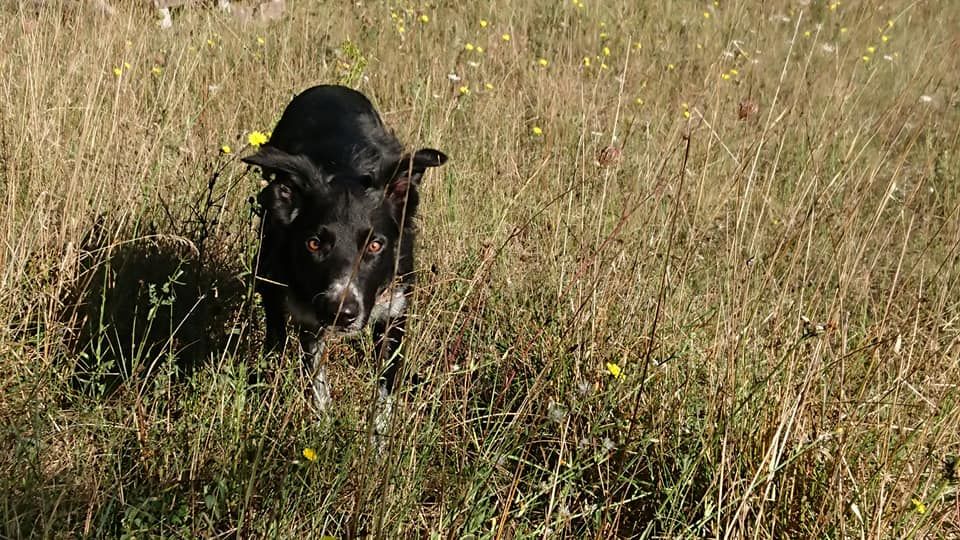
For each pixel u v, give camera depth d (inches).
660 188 167.0
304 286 160.4
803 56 335.0
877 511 114.2
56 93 203.5
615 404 136.2
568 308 158.7
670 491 121.6
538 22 373.4
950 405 133.3
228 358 148.1
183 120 223.1
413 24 339.3
